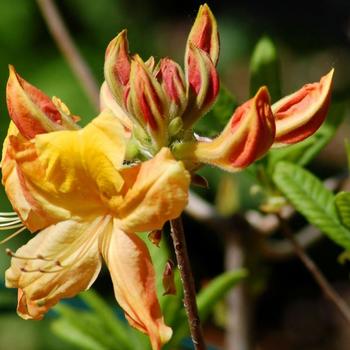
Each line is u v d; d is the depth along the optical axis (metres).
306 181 0.70
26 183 0.63
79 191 0.63
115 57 0.63
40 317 0.64
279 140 0.63
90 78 0.84
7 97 0.63
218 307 0.80
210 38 0.64
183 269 0.63
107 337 0.75
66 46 0.84
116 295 0.62
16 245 1.19
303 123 0.63
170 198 0.60
